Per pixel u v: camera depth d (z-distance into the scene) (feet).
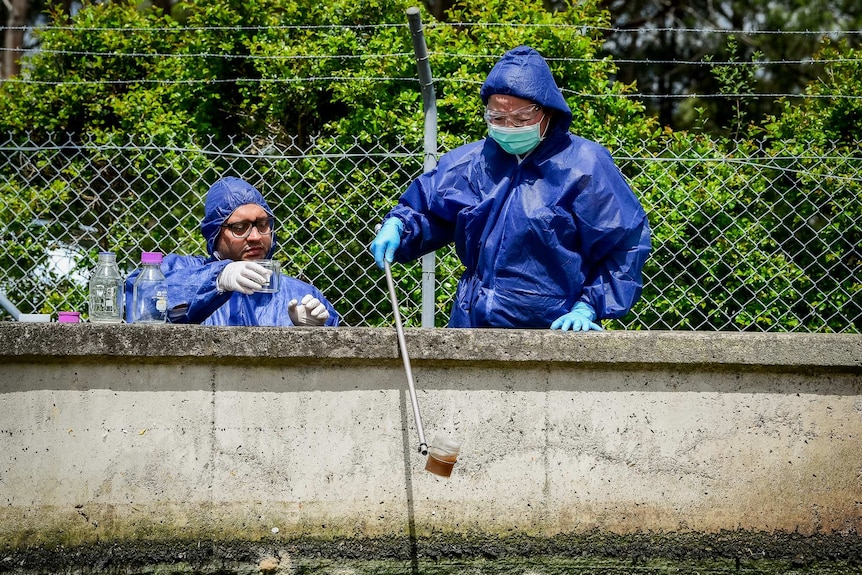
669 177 49.62
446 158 41.06
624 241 38.37
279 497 36.50
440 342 35.78
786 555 36.78
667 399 36.70
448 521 36.50
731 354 36.04
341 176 51.19
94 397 36.40
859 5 109.91
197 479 36.47
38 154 53.93
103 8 58.49
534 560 36.50
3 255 51.60
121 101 54.54
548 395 36.58
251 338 35.70
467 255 40.52
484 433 36.50
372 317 50.47
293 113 55.62
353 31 56.44
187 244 51.98
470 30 56.34
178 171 50.78
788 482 36.86
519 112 37.91
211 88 55.98
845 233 49.60
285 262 50.55
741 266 49.60
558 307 38.99
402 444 36.42
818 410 36.94
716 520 36.73
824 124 52.03
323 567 36.32
